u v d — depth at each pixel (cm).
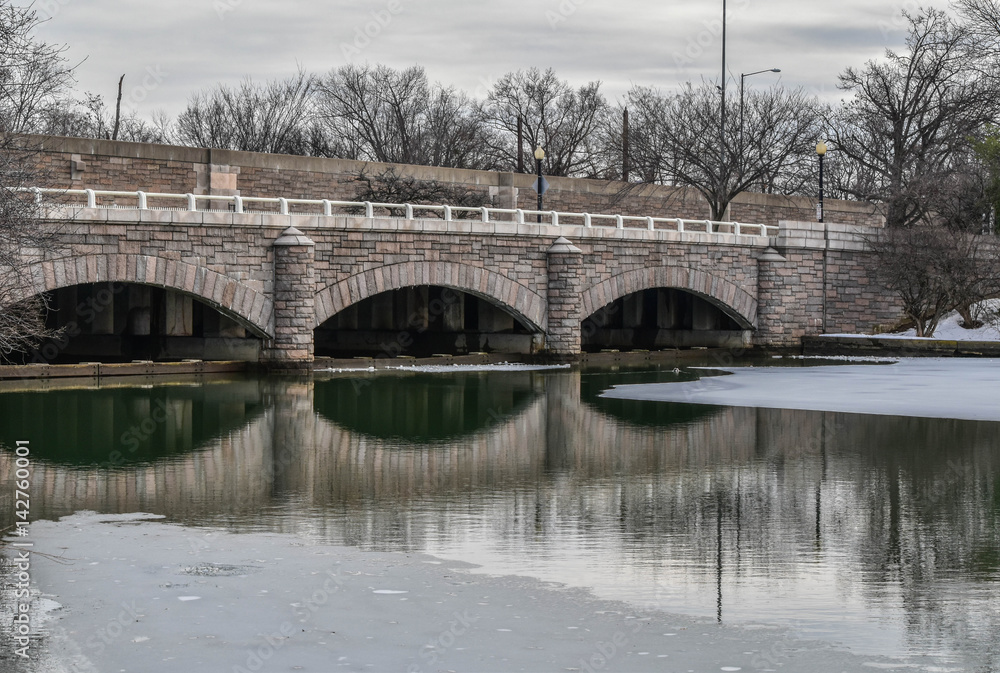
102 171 4641
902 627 1285
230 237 4088
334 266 4341
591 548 1639
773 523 1805
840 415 3175
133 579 1469
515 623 1299
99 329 4897
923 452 2525
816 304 5984
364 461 2398
